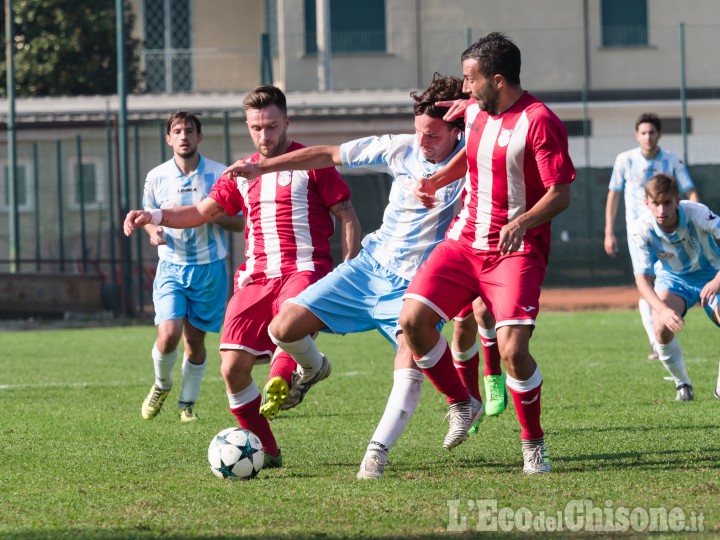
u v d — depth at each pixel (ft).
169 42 341.62
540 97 289.74
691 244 81.92
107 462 63.21
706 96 289.94
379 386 101.04
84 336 176.14
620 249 243.81
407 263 60.49
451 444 62.75
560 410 81.61
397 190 61.46
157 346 80.23
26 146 258.16
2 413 86.74
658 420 74.95
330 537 42.47
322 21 288.30
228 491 53.11
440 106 58.80
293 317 58.39
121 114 218.38
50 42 303.27
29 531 44.39
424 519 45.50
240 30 344.69
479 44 54.90
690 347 132.26
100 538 42.91
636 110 288.92
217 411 86.84
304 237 64.39
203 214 65.36
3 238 261.03
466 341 68.39
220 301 83.76
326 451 65.92
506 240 52.80
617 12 305.94
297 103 277.85
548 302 226.38
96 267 223.71
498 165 55.21
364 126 264.52
